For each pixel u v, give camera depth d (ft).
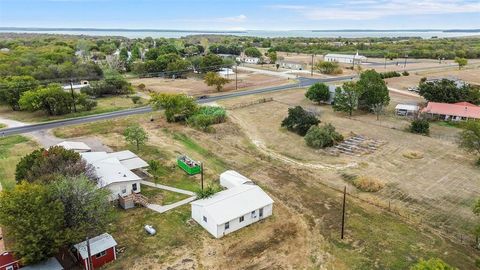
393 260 89.97
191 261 89.86
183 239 99.04
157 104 211.41
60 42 644.27
